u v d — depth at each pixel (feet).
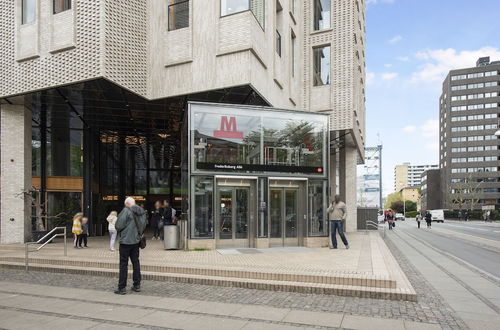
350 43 66.08
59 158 65.36
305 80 68.49
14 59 47.98
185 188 43.65
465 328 17.44
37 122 63.16
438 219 202.18
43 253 39.63
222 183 42.39
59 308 20.88
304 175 44.93
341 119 65.77
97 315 19.52
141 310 20.39
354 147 83.76
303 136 45.52
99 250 42.78
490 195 342.03
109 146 81.10
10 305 21.61
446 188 363.76
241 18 44.57
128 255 24.50
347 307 20.93
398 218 255.91
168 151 99.45
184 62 47.32
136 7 46.96
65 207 63.41
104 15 41.91
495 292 24.77
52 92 47.37
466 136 353.92
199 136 41.60
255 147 43.52
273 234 43.70
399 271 30.19
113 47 43.11
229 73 44.96
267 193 43.11
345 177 83.46
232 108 43.14
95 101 51.96
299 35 68.23
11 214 52.47
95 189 70.95
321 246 44.27
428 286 26.66
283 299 22.74
